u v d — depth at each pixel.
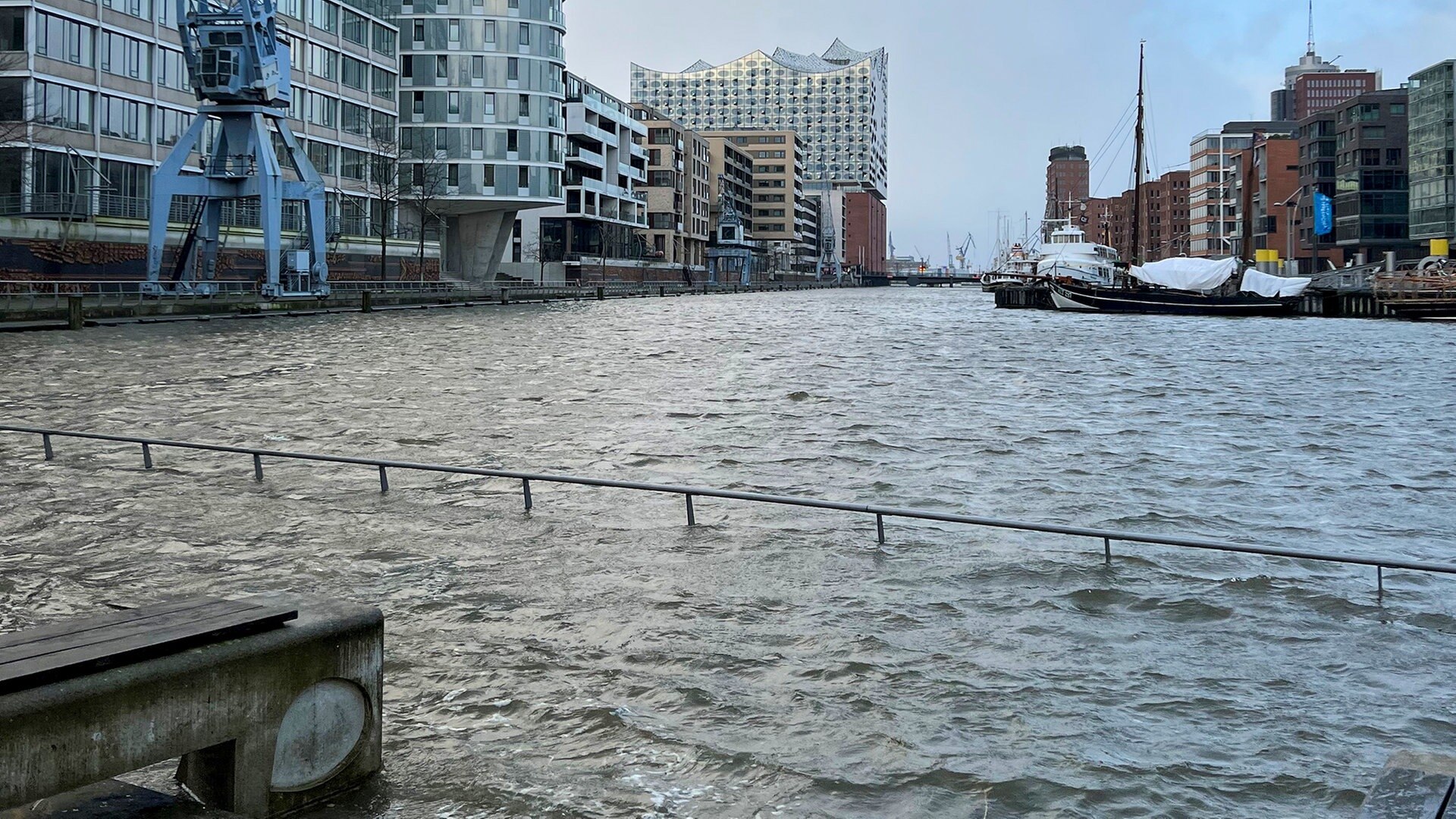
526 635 11.71
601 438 26.28
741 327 75.06
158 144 74.31
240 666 6.46
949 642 11.70
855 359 50.19
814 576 14.15
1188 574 14.44
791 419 29.81
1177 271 93.75
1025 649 11.49
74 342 49.91
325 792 7.09
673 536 16.20
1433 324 80.44
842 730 9.30
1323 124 156.12
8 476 20.09
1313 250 146.62
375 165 97.38
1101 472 22.47
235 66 67.69
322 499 18.50
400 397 33.62
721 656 11.08
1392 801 5.61
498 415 30.16
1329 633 12.21
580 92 139.88
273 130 86.12
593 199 143.25
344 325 66.31
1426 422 30.42
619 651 11.21
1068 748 9.02
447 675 10.45
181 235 76.06
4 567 14.33
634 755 8.68
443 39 109.94
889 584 13.84
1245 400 35.25
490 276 120.00
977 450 24.84
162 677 6.06
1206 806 8.12
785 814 7.84
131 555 14.97
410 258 107.31
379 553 15.16
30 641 6.10
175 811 6.22
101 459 21.92
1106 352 55.31
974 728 9.39
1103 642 11.78
